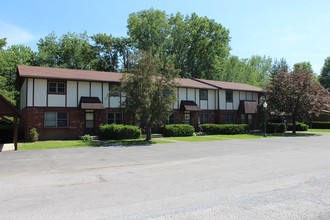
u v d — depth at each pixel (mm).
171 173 10141
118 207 6164
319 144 20812
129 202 6531
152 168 11320
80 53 48719
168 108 23516
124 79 23219
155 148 18906
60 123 25359
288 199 6559
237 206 6070
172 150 17719
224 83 38875
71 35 49000
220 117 34594
